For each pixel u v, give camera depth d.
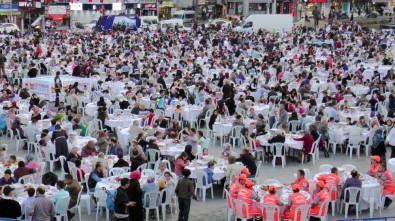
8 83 34.94
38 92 32.94
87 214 17.38
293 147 22.55
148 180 16.56
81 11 83.12
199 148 21.22
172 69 38.06
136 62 39.41
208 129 26.11
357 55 48.31
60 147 20.84
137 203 15.82
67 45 51.19
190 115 27.84
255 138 22.95
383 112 28.03
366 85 34.38
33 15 80.00
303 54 46.59
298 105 27.08
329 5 93.81
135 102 27.66
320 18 86.56
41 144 21.31
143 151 20.45
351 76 36.44
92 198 18.28
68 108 27.39
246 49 51.12
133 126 23.19
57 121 23.69
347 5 94.81
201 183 18.53
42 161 21.48
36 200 14.60
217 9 93.31
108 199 16.30
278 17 67.25
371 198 17.20
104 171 18.03
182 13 83.31
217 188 19.83
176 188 16.30
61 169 20.88
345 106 27.69
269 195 15.45
